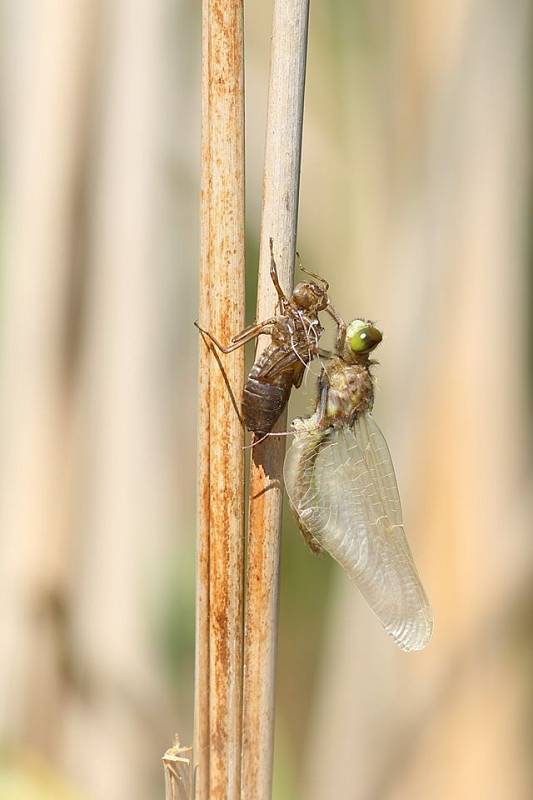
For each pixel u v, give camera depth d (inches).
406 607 23.3
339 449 23.4
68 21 24.0
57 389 24.2
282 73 22.0
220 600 22.1
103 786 24.2
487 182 24.2
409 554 23.4
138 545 24.3
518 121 24.2
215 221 22.0
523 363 24.3
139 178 24.1
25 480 24.2
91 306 24.2
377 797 24.4
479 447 24.2
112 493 24.3
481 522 24.2
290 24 22.0
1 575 24.1
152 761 24.4
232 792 22.1
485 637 24.2
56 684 24.2
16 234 24.2
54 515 24.2
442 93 24.4
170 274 24.4
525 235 24.3
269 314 22.3
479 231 24.2
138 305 24.2
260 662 22.2
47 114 24.0
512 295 24.2
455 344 24.3
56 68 24.0
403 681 24.4
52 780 24.0
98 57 24.0
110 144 24.1
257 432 22.3
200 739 22.1
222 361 22.1
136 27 24.1
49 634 24.2
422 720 24.3
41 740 24.2
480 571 24.2
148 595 24.4
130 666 24.3
